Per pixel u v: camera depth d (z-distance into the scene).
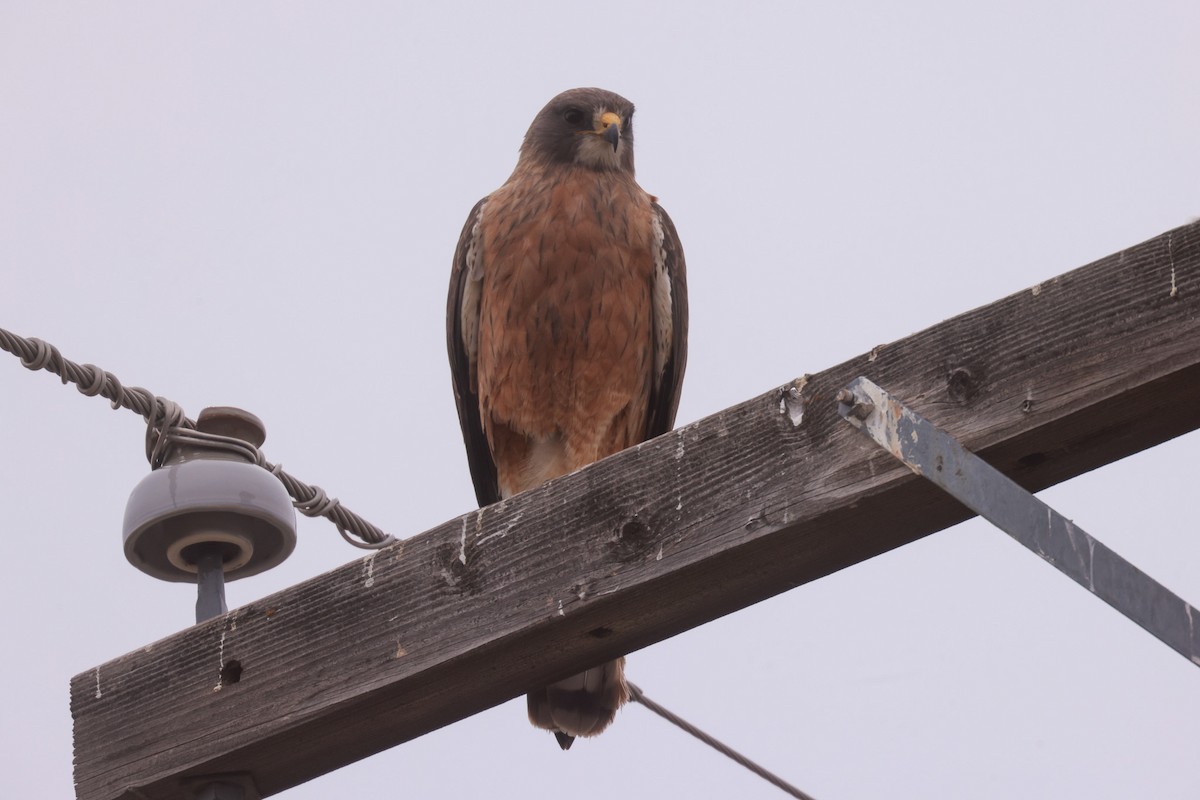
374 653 7.49
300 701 7.57
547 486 7.36
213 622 7.92
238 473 10.39
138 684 7.99
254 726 7.63
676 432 7.14
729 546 6.84
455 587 7.41
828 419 6.77
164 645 8.01
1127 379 6.18
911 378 6.63
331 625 7.63
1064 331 6.35
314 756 7.87
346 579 7.68
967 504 6.27
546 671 7.58
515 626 7.21
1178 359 6.09
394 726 7.78
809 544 6.86
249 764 7.80
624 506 7.15
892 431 6.52
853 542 6.88
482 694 7.66
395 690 7.43
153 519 10.21
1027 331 6.43
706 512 6.96
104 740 7.97
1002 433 6.38
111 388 10.93
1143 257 6.25
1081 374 6.28
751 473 6.90
